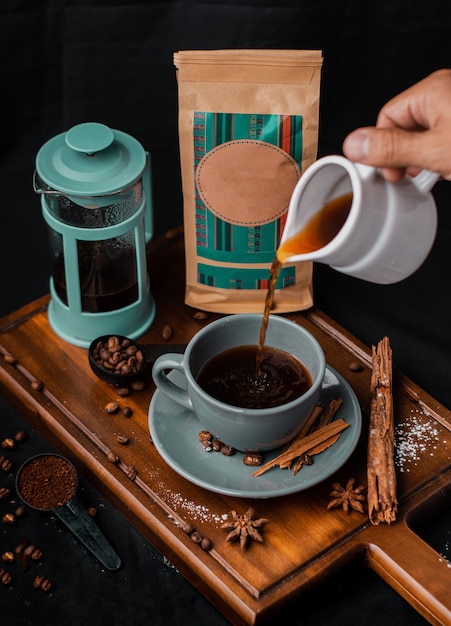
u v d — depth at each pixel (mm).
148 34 1453
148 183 1222
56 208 1158
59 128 1477
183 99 1170
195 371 1117
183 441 1124
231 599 1054
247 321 1132
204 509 1101
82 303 1206
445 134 949
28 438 1195
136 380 1185
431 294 1317
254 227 1215
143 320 1241
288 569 1065
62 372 1203
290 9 1435
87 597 1096
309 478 1097
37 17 1428
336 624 1083
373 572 1108
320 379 1080
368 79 1479
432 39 1462
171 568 1112
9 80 1448
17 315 1251
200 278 1254
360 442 1146
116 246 1179
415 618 1085
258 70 1152
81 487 1161
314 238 1023
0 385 1216
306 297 1257
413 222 993
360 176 965
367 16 1451
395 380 1191
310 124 1167
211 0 1432
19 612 1089
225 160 1184
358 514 1097
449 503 1129
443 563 1065
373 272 1012
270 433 1083
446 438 1150
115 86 1477
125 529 1133
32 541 1126
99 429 1158
